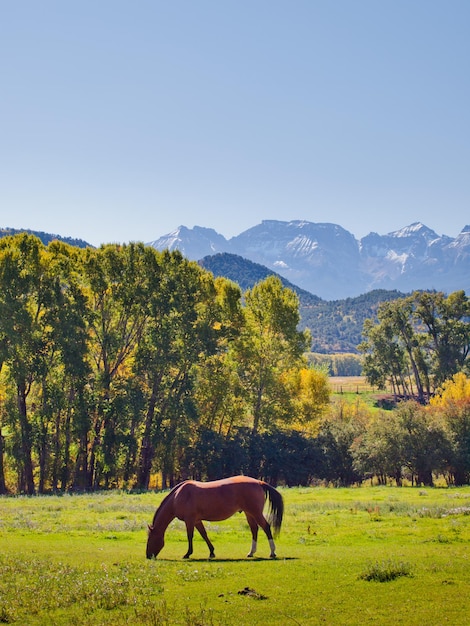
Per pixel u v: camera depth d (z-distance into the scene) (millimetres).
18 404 62844
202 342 69000
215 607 14086
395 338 136500
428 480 71750
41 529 28609
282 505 21188
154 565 18750
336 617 13250
